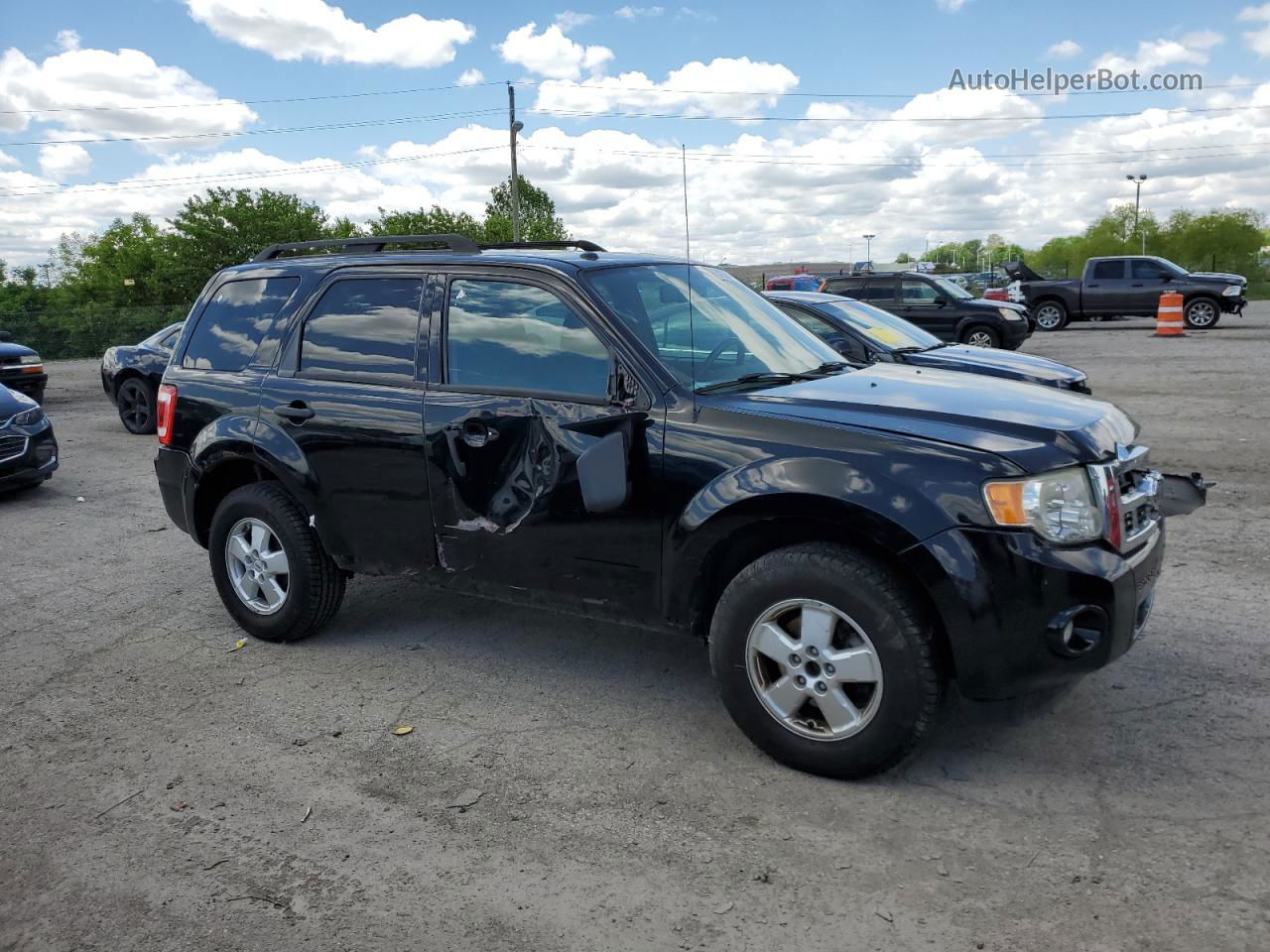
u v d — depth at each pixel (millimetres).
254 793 3514
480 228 61625
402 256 4504
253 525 4875
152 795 3527
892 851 2994
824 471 3242
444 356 4230
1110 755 3508
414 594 5668
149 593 5969
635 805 3328
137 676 4641
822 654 3312
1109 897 2721
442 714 4102
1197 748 3531
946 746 3621
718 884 2881
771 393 3688
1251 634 4590
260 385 4754
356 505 4445
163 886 2986
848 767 3344
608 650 4754
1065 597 3059
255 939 2725
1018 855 2943
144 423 13031
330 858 3098
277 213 62188
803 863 2959
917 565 3088
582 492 3527
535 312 4020
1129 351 19203
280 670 4637
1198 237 65500
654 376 3703
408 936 2711
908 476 3148
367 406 4352
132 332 40781
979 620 3057
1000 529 3043
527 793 3436
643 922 2725
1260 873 2797
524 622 5168
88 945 2730
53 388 21859
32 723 4172
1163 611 4938
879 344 8727
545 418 3869
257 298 4977
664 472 3594
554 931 2707
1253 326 24859
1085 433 3301
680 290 4332
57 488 9508
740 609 3453
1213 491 7449
